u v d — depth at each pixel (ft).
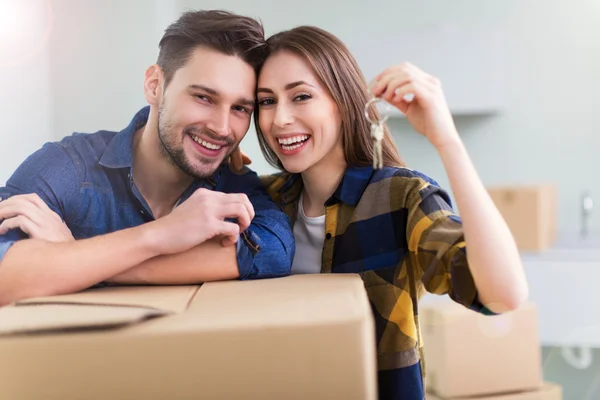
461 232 2.56
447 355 6.11
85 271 2.39
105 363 1.65
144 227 2.61
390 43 9.68
